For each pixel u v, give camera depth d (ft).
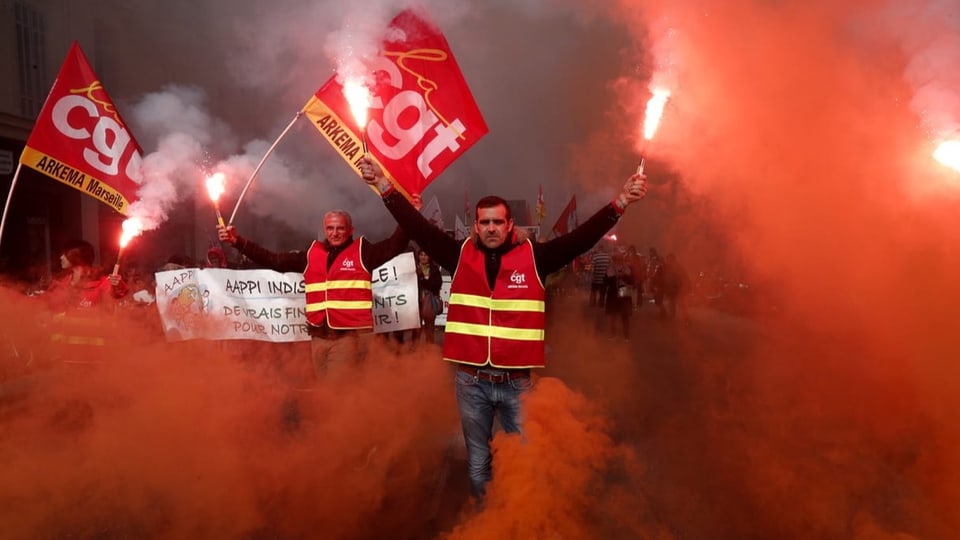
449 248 12.32
